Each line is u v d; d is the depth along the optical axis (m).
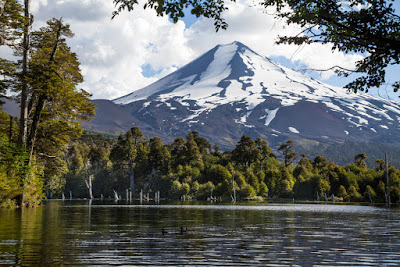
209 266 11.41
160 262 11.91
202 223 27.06
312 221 30.23
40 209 44.53
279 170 177.75
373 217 36.91
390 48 8.51
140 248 14.60
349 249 14.80
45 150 54.34
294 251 14.20
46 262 11.72
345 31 8.89
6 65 45.47
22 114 47.50
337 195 158.25
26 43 47.50
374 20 8.48
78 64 50.94
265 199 156.00
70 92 48.66
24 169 46.00
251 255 13.27
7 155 44.47
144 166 170.38
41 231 19.95
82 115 53.09
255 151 176.25
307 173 175.50
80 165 159.25
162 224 25.77
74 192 155.62
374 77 9.26
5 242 15.79
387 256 13.27
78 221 27.19
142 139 177.25
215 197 140.38
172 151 185.25
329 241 17.17
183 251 14.00
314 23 8.80
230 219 31.86
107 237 17.86
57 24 49.16
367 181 160.25
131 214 38.38
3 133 52.44
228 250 14.31
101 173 159.75
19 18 44.16
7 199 44.19
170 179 157.38
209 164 170.25
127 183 165.00
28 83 46.41
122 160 164.12
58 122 51.41
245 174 159.38
